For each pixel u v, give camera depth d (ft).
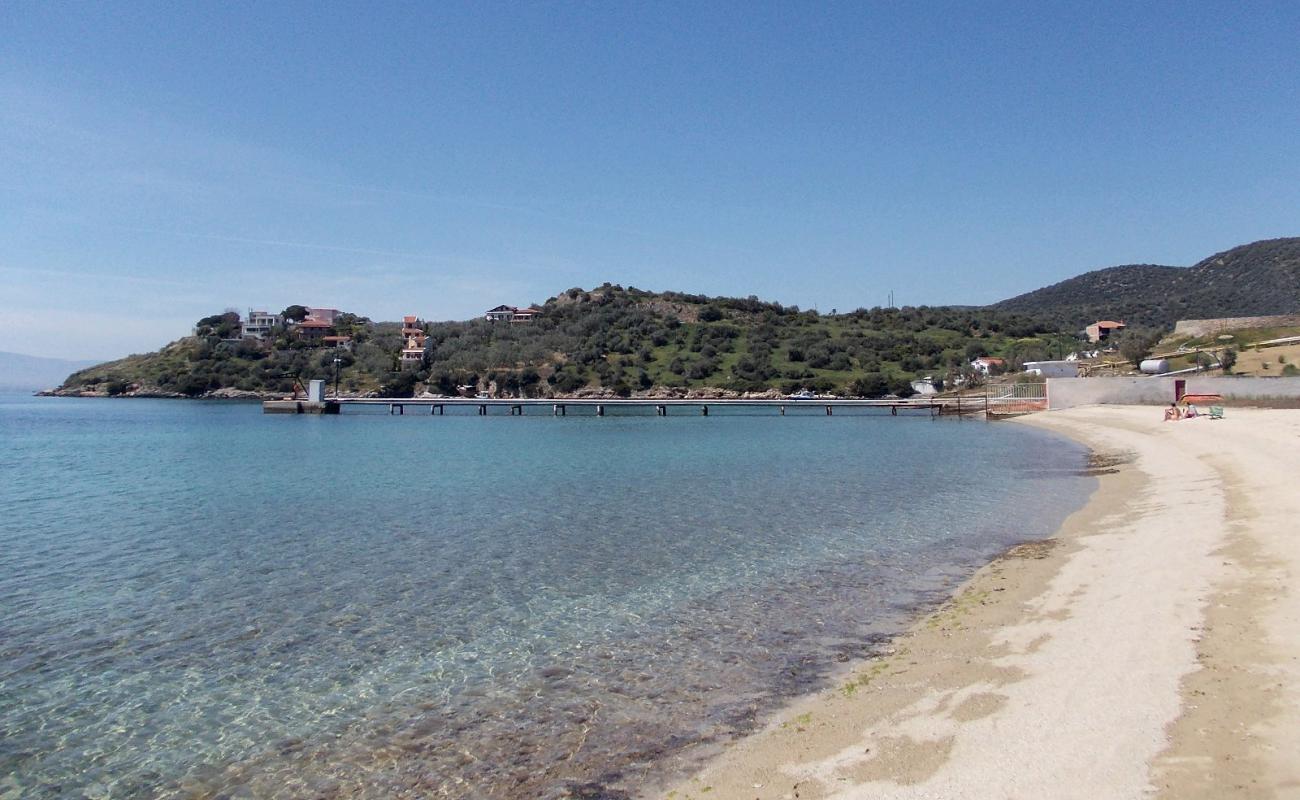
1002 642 36.09
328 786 27.07
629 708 32.32
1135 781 21.49
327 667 38.29
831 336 511.81
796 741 27.68
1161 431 144.46
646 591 50.67
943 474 109.29
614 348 490.08
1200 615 35.58
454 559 60.70
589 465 129.59
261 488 104.06
